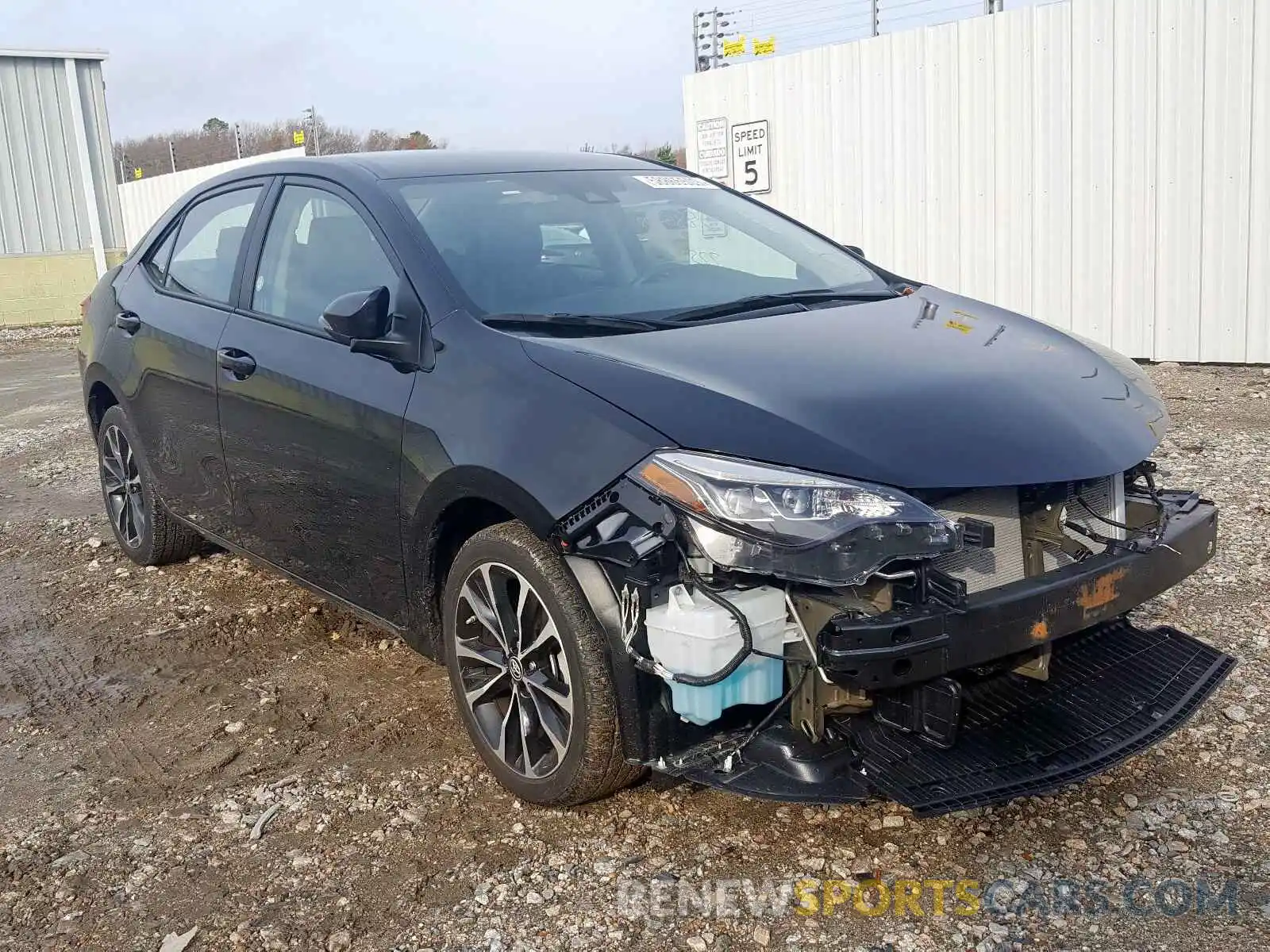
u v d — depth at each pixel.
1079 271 9.52
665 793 3.12
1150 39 8.80
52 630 4.68
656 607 2.63
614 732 2.81
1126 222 9.18
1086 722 2.85
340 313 3.22
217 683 4.05
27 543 6.02
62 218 19.98
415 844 2.96
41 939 2.64
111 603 4.95
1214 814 2.91
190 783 3.34
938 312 3.62
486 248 3.54
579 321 3.26
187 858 2.94
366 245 3.64
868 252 10.80
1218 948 2.43
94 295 5.46
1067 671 3.06
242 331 4.07
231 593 4.98
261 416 3.88
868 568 2.46
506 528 3.00
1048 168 9.52
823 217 11.07
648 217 4.03
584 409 2.79
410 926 2.63
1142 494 3.16
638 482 2.62
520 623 3.00
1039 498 2.80
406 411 3.23
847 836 2.90
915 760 2.65
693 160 12.05
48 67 19.53
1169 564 2.94
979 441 2.69
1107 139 9.16
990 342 3.31
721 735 2.76
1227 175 8.62
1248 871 2.68
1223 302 8.81
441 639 3.44
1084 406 2.96
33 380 12.95
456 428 3.05
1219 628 4.00
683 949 2.50
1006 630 2.58
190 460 4.50
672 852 2.86
